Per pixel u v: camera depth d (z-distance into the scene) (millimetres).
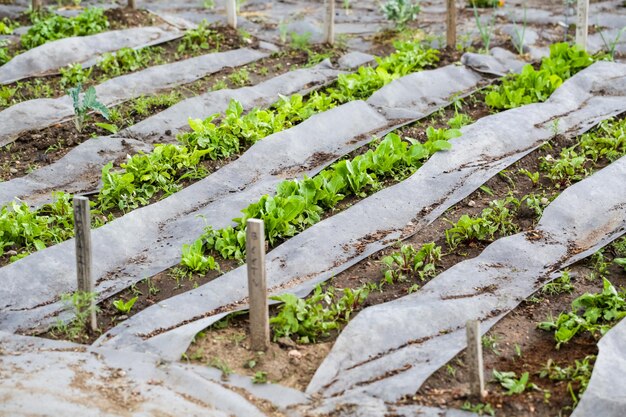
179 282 4746
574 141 5566
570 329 4422
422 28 7660
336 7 8664
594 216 5012
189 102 5992
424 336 4426
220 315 4496
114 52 6777
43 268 4762
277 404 4168
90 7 8156
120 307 4594
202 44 6977
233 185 5332
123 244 4941
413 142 5469
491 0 8336
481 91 6125
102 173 5281
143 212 5082
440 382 4234
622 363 4234
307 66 6652
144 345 4391
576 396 4152
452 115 5941
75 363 4316
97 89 6191
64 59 6562
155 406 4156
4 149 5715
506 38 7219
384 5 7641
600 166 5359
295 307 4441
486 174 5273
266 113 5730
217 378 4258
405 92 6074
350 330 4395
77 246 4426
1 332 4480
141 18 7391
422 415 4098
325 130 5672
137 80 6305
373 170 5336
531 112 5730
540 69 6340
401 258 4734
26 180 5426
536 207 5027
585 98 5969
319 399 4191
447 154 5387
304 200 4996
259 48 7023
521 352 4379
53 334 4492
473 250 4875
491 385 4223
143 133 5797
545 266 4762
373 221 5012
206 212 5086
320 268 4793
